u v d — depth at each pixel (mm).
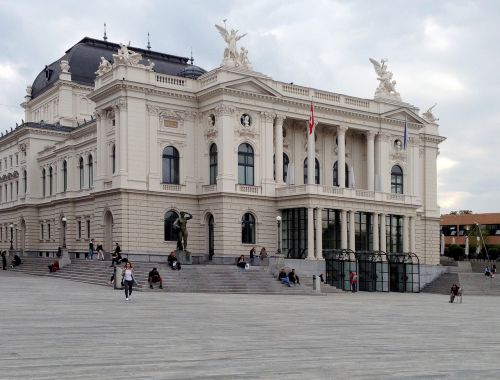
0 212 111812
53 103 109500
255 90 78750
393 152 92062
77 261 69438
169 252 76062
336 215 79312
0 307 35438
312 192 75562
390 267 79938
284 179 84812
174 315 33438
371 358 20266
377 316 38188
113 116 77062
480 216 172250
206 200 77812
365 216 82875
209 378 16156
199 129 79562
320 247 75688
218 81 76812
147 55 105688
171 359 19062
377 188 88000
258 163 79188
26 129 102438
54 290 49719
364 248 82500
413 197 86875
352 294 67438
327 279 73688
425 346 23922
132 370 17109
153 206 75250
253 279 60594
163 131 77000
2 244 111500
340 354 20969
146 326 27828
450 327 32656
